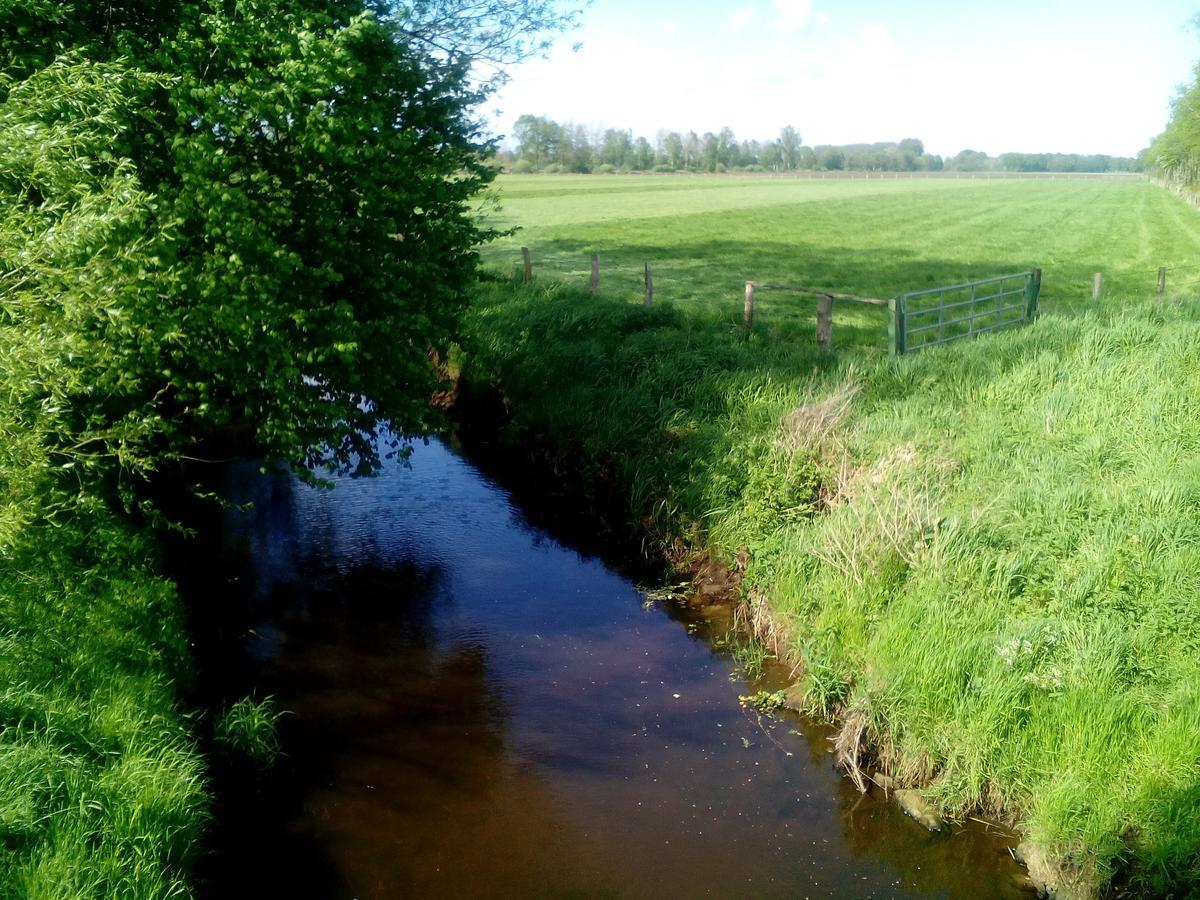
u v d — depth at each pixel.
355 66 8.91
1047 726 6.61
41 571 8.30
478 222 12.15
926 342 17.88
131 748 6.39
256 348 9.23
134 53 8.80
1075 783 6.11
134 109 8.30
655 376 14.62
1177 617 7.30
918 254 37.72
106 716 6.59
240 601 10.36
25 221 5.98
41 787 5.58
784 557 9.67
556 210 60.59
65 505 7.61
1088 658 6.90
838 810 6.95
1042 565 8.34
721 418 12.88
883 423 11.95
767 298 25.22
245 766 7.40
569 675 8.88
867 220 56.03
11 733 6.04
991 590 8.09
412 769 7.41
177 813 6.00
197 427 12.91
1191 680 6.66
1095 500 9.22
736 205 67.81
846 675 8.05
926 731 7.05
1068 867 6.01
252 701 8.28
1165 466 9.98
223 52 8.91
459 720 8.10
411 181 10.01
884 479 10.16
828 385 13.63
